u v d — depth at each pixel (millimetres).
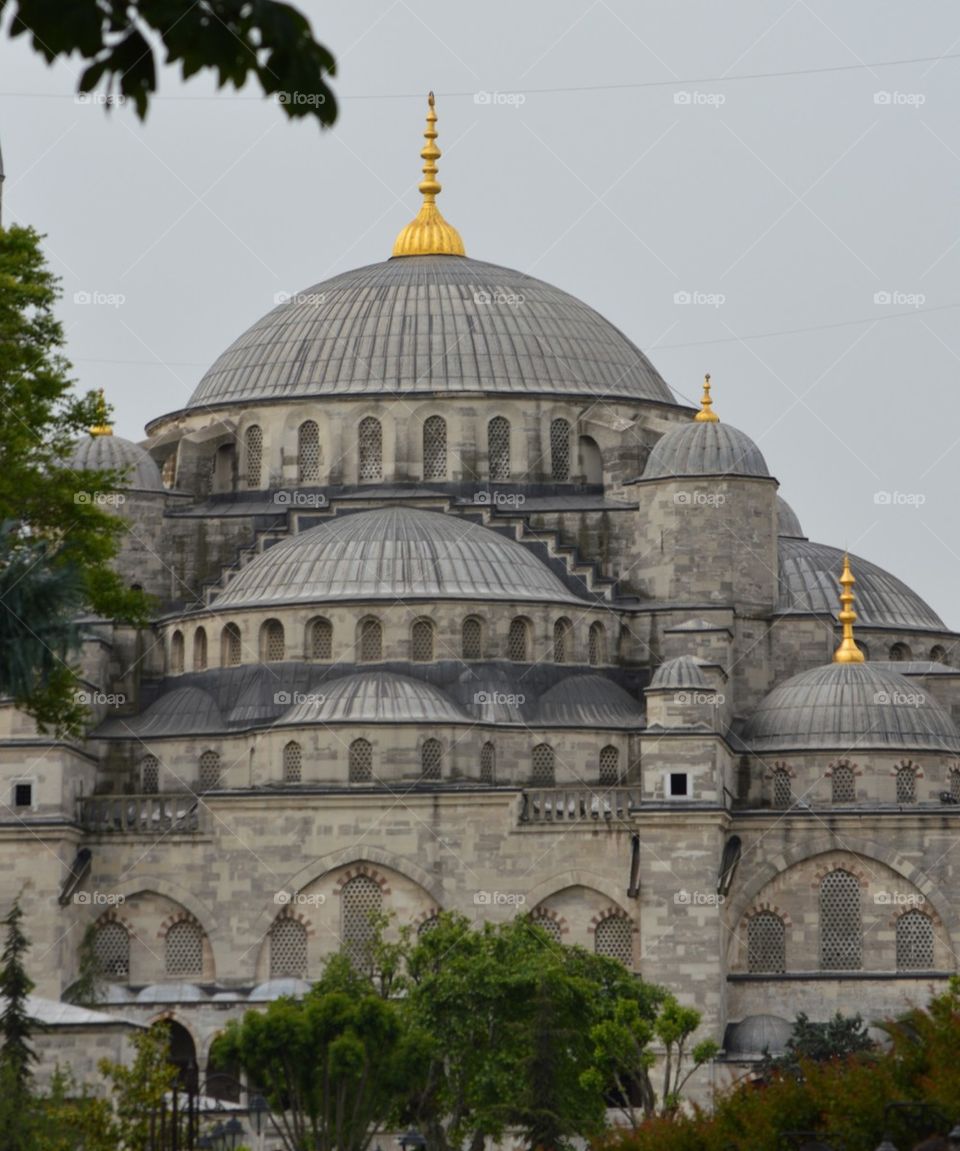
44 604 87188
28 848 194500
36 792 195375
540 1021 160750
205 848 198250
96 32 35656
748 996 196375
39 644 86375
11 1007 154125
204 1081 189625
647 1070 184875
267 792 197625
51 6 35438
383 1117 161625
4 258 116875
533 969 169000
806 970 198000
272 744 199750
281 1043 153875
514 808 196375
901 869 198625
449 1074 169000
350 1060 151625
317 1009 156125
